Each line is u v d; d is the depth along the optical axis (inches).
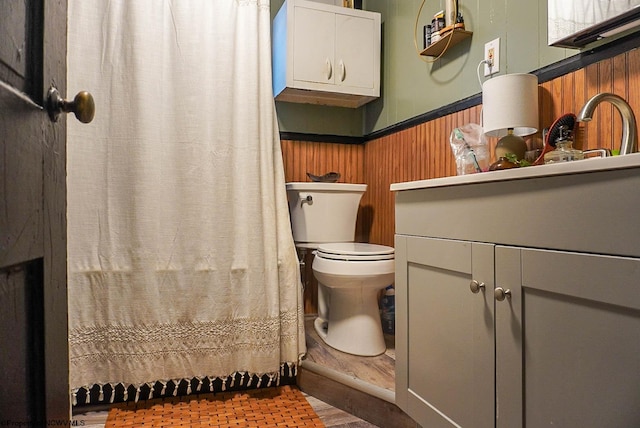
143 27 63.2
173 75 64.9
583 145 45.8
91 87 62.0
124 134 62.6
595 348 27.6
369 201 94.6
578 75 46.6
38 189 20.4
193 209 64.8
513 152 48.3
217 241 65.6
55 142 23.1
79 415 59.9
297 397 66.1
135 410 61.2
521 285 33.3
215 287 65.2
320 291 85.7
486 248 37.0
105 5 62.8
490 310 36.5
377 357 68.6
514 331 33.9
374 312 70.9
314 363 66.4
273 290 67.2
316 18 82.4
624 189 25.9
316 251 78.5
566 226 29.7
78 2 61.7
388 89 86.9
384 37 88.8
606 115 43.3
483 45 60.4
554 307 30.7
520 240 33.6
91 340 61.2
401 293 50.8
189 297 64.2
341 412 61.2
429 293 45.6
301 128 93.2
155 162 63.3
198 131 65.4
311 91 83.7
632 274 25.3
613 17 40.3
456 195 41.3
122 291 61.9
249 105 67.6
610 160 26.4
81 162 61.4
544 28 50.7
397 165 82.8
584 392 28.3
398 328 51.3
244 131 67.2
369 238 94.2
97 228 61.8
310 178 89.7
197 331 64.4
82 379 60.6
